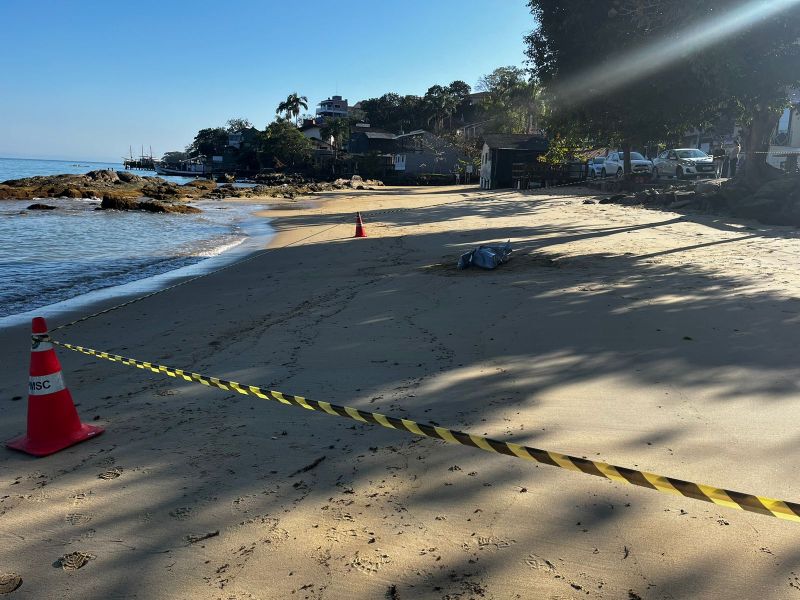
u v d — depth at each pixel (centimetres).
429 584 233
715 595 221
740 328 566
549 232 1409
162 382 488
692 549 249
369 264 1083
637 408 393
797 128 3041
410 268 997
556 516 276
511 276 860
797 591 222
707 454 328
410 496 298
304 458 344
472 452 342
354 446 356
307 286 905
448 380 459
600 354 506
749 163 1728
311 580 238
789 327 562
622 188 2753
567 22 979
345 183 5688
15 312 825
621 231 1365
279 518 283
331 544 261
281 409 417
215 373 506
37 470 343
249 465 337
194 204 3422
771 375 441
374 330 615
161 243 1634
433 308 695
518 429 367
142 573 247
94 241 1681
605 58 970
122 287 1005
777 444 336
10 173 10419
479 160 6512
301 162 9688
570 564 242
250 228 2031
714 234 1246
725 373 450
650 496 290
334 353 543
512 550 252
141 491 313
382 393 438
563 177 3875
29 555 262
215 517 286
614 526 266
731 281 777
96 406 439
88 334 670
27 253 1431
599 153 5794
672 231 1323
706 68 808
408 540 262
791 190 1455
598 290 747
